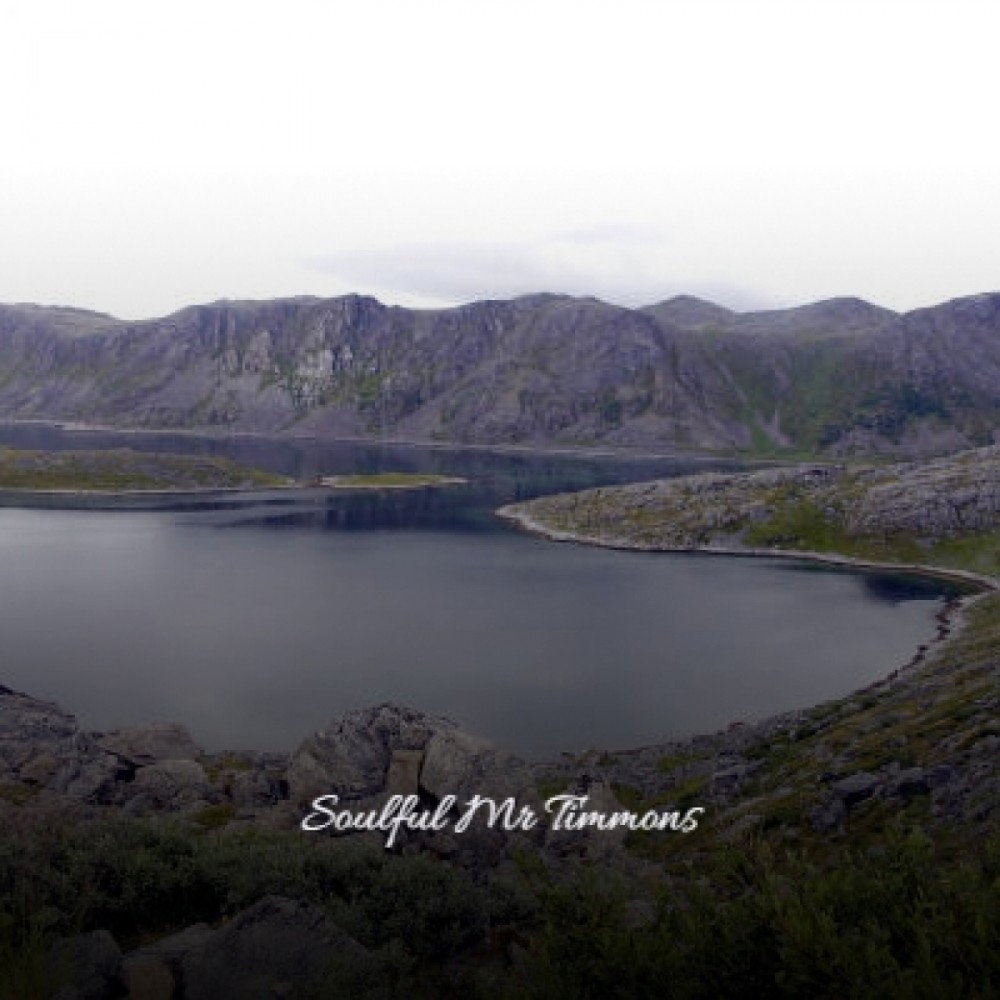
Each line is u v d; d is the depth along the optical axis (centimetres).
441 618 13362
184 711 8619
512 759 4169
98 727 8075
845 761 5631
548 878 1662
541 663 10856
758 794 5503
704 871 3130
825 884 1187
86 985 1277
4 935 1309
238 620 12781
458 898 1683
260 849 1889
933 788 4297
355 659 10781
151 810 4631
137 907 1666
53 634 11700
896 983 955
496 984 1362
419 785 4112
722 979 1062
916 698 7550
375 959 1362
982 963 977
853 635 12925
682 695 9588
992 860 1205
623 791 6303
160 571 16800
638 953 1069
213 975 1312
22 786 4953
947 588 17600
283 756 6550
